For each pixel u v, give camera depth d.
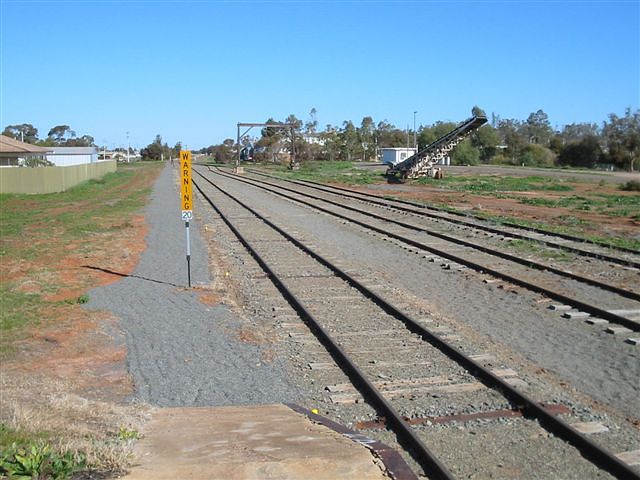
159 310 14.46
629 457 7.27
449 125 136.88
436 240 24.95
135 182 73.12
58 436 7.26
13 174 54.47
